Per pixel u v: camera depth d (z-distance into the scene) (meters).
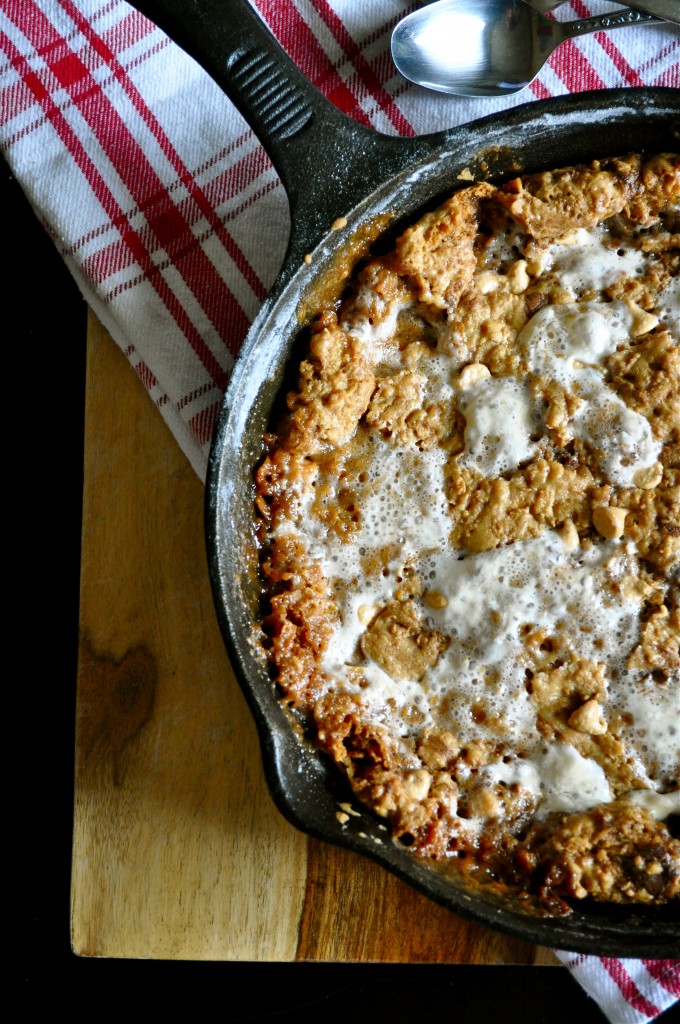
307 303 0.51
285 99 0.49
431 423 0.51
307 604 0.51
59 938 0.63
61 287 0.63
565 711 0.50
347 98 0.55
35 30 0.56
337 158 0.49
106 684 0.55
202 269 0.55
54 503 0.64
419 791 0.49
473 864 0.50
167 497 0.55
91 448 0.55
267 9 0.55
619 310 0.51
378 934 0.54
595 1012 0.61
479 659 0.50
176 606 0.55
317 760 0.50
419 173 0.50
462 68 0.55
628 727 0.50
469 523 0.51
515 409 0.51
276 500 0.51
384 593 0.51
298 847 0.54
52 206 0.56
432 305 0.52
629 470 0.50
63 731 0.64
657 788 0.50
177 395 0.55
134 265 0.55
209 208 0.56
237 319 0.55
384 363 0.52
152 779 0.55
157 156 0.56
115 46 0.56
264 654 0.50
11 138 0.56
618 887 0.49
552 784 0.50
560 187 0.50
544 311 0.51
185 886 0.54
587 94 0.49
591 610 0.50
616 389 0.50
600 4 0.55
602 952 0.47
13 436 0.64
